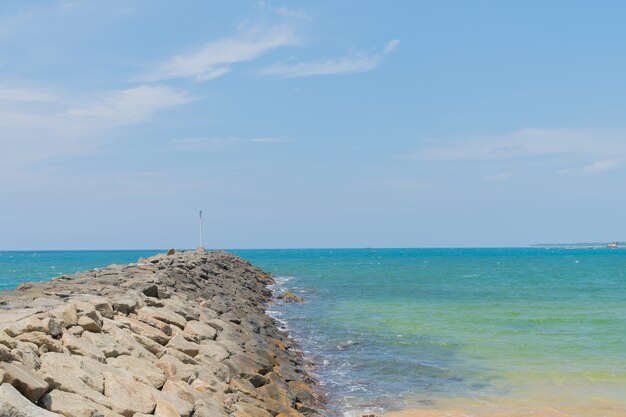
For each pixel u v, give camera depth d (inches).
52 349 374.6
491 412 539.2
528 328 1009.5
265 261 4820.4
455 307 1328.7
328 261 4827.8
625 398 585.3
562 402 571.2
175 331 571.8
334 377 669.3
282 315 1189.7
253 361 585.3
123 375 381.4
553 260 5059.1
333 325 1050.1
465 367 716.0
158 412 356.5
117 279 807.1
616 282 2161.7
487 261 4785.9
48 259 5408.5
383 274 2736.2
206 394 434.9
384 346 846.5
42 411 276.5
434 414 533.0
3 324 379.6
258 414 449.1
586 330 987.9
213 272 1376.7
